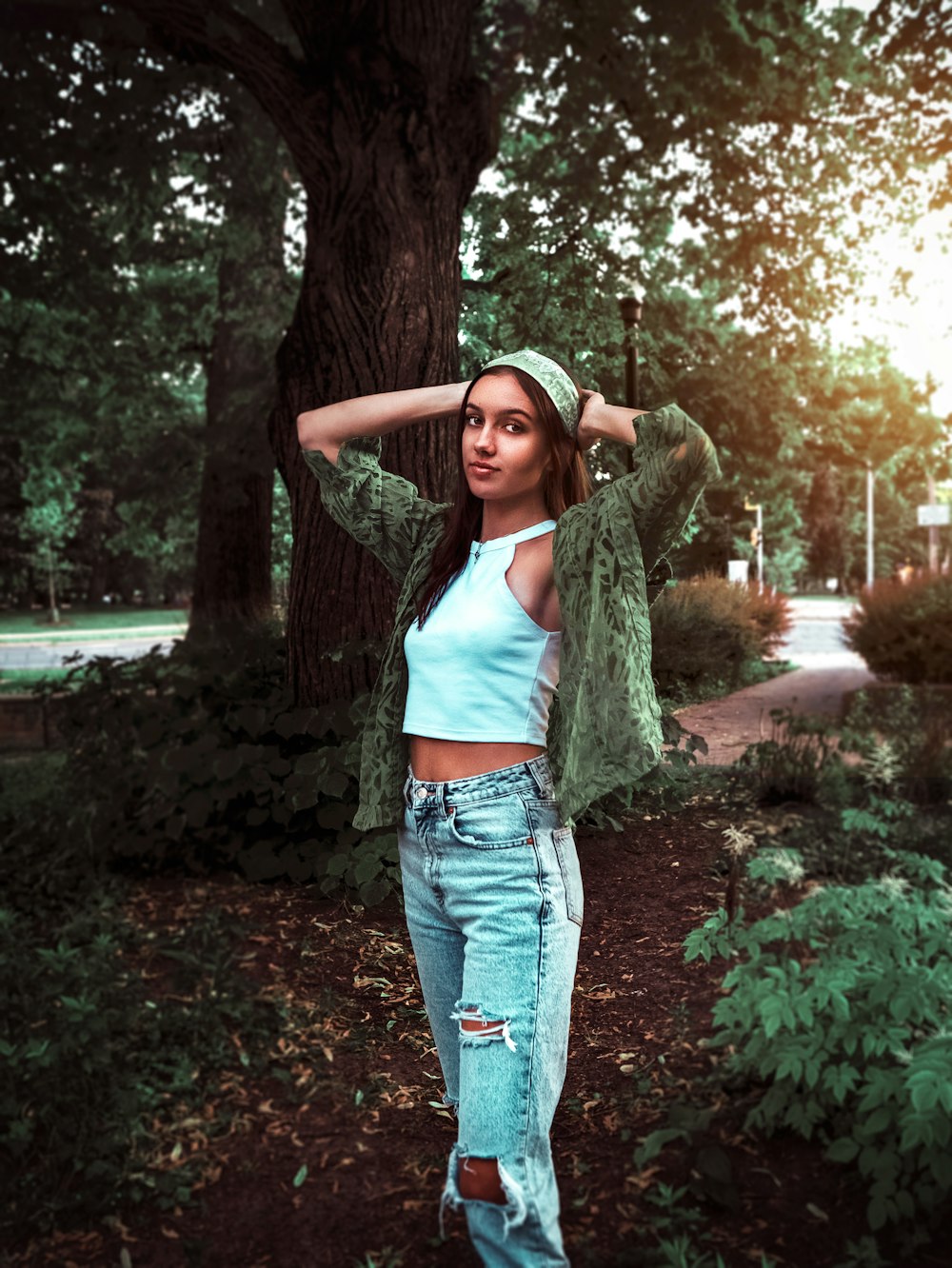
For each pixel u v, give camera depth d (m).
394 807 1.72
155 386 13.34
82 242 9.05
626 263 6.32
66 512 34.53
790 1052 1.89
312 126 4.48
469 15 4.70
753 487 7.73
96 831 3.99
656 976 2.43
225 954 2.80
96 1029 2.45
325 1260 1.81
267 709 4.18
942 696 6.33
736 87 7.21
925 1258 1.67
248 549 10.53
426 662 1.62
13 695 10.59
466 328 5.22
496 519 1.65
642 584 1.48
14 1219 1.95
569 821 1.60
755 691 7.62
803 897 2.67
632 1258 1.69
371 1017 2.52
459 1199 1.48
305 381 4.36
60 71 6.86
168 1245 1.88
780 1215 1.77
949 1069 1.70
